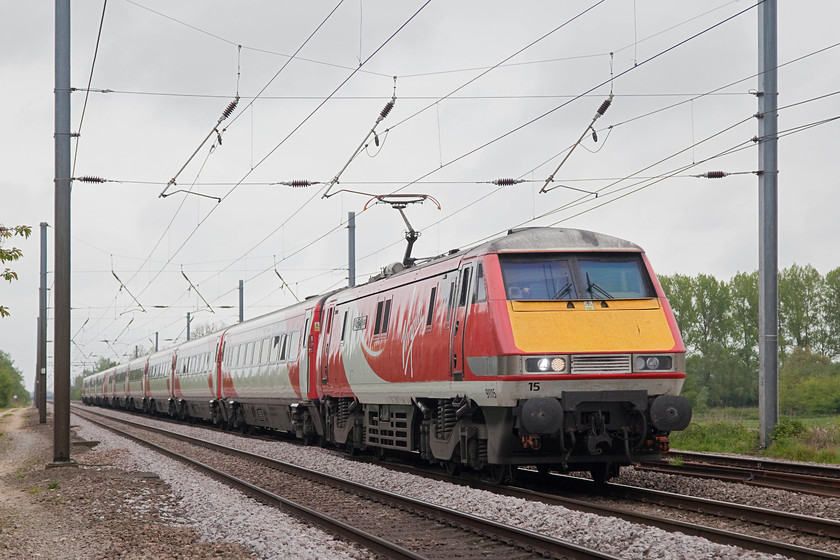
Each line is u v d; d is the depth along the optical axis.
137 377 56.56
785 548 8.22
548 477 15.34
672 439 22.88
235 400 32.69
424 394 15.53
